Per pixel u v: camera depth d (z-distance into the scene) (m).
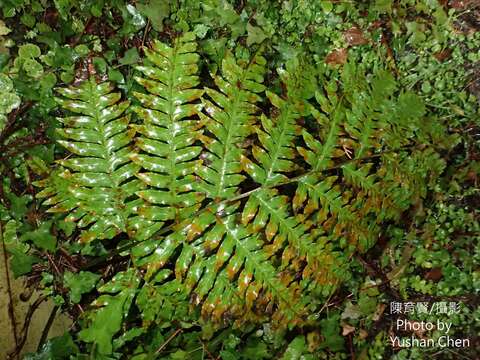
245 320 0.54
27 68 0.53
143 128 0.48
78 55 0.56
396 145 0.57
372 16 0.65
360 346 0.64
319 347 0.60
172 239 0.50
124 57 0.57
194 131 0.49
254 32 0.60
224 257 0.50
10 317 0.52
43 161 0.51
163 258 0.50
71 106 0.48
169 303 0.52
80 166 0.48
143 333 0.56
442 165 0.61
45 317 0.56
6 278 0.52
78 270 0.56
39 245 0.52
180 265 0.50
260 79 0.51
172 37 0.60
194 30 0.60
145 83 0.48
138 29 0.59
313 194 0.52
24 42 0.56
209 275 0.51
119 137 0.49
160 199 0.49
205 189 0.50
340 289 0.64
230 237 0.50
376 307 0.65
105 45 0.59
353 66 0.57
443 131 0.61
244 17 0.62
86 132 0.48
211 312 0.55
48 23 0.57
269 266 0.51
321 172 0.58
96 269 0.58
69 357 0.51
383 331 0.65
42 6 0.56
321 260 0.53
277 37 0.63
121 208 0.50
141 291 0.50
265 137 0.51
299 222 0.52
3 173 0.53
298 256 0.52
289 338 0.61
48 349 0.50
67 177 0.48
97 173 0.49
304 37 0.65
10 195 0.51
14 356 0.52
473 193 0.66
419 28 0.65
